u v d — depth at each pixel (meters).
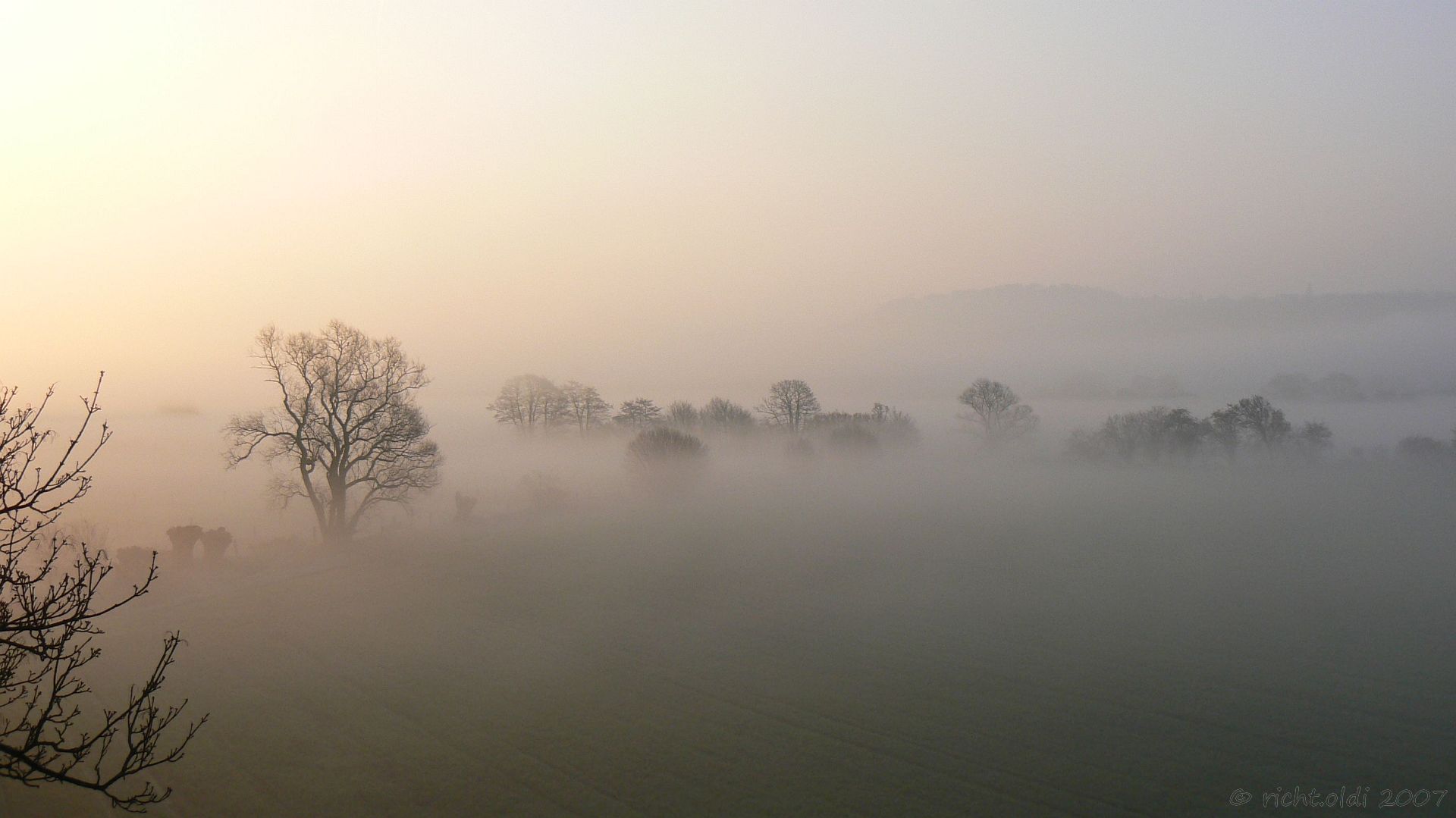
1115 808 23.12
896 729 28.42
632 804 23.94
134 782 25.16
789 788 24.59
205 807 23.83
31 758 11.38
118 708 30.89
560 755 27.00
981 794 24.02
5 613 11.08
